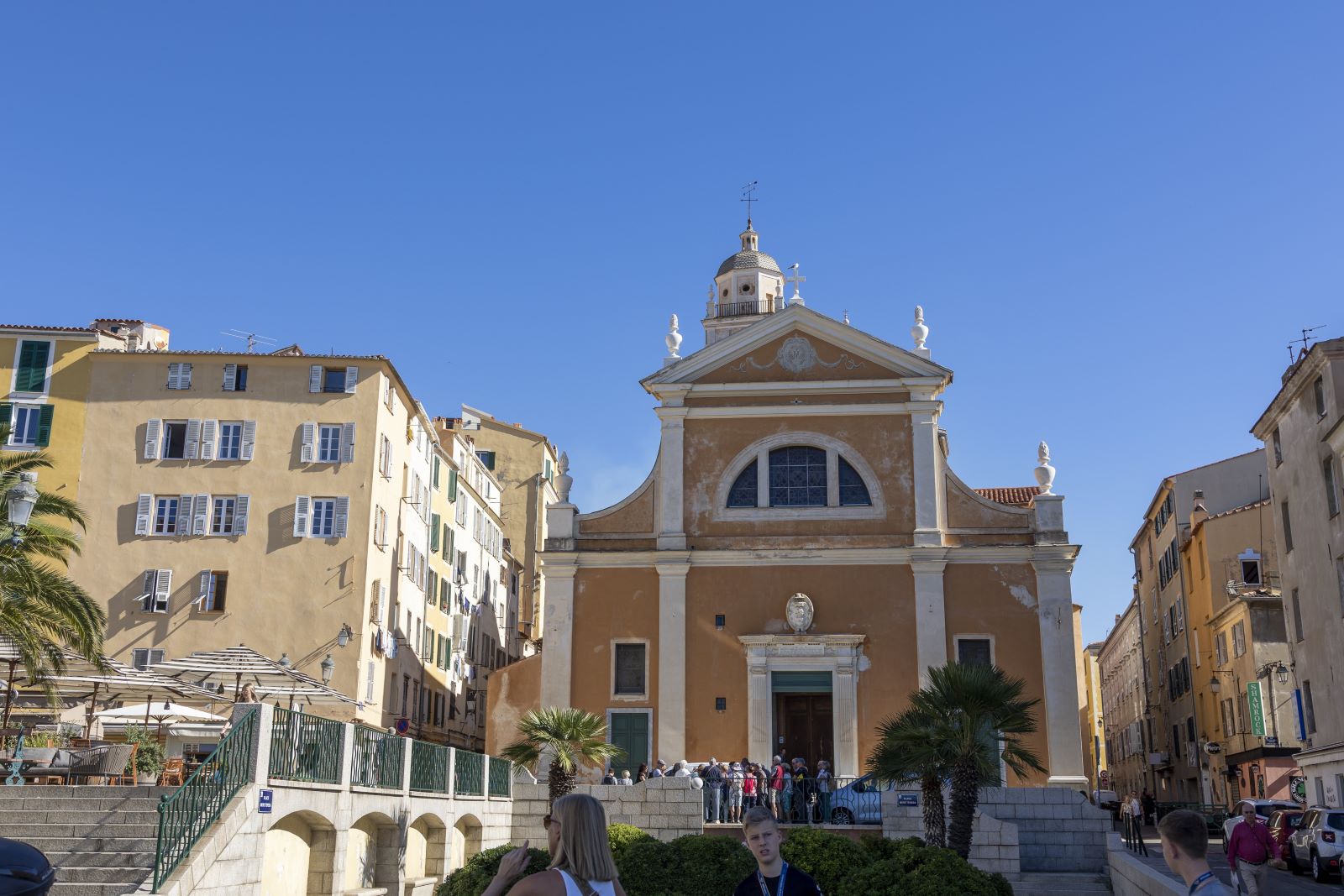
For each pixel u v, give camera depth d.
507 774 27.64
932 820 20.31
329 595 36.03
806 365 32.47
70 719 31.30
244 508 36.72
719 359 32.78
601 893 5.31
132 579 36.19
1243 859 15.95
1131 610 68.25
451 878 17.81
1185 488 51.31
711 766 26.91
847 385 32.00
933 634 30.08
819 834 17.55
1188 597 50.56
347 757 18.66
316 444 37.31
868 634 30.38
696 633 30.86
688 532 31.64
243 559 36.34
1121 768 76.81
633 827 20.62
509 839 27.61
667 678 30.47
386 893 20.38
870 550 30.83
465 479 48.50
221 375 37.88
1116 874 22.31
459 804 24.06
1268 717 39.91
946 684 20.39
